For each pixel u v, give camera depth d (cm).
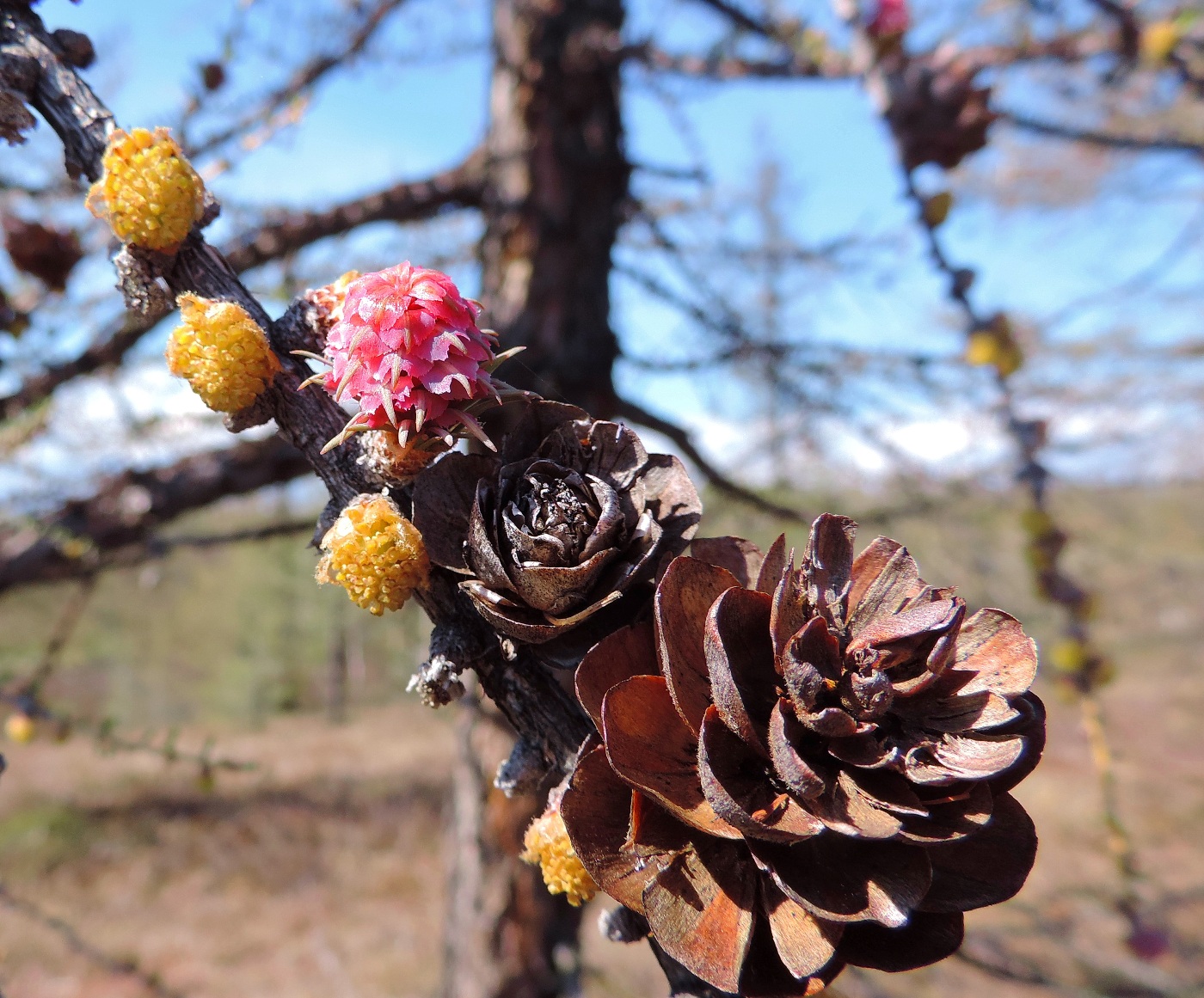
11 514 14
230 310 5
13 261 12
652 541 5
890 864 5
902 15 12
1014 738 5
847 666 5
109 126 6
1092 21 14
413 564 5
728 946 5
